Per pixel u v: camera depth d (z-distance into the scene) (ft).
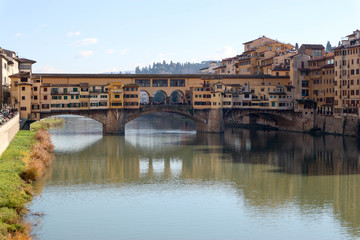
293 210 230.89
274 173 312.09
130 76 543.39
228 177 300.40
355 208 233.96
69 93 495.41
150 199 248.11
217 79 573.74
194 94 552.41
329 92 534.37
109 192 260.83
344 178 296.10
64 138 491.72
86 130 588.50
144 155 382.83
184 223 211.82
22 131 425.69
